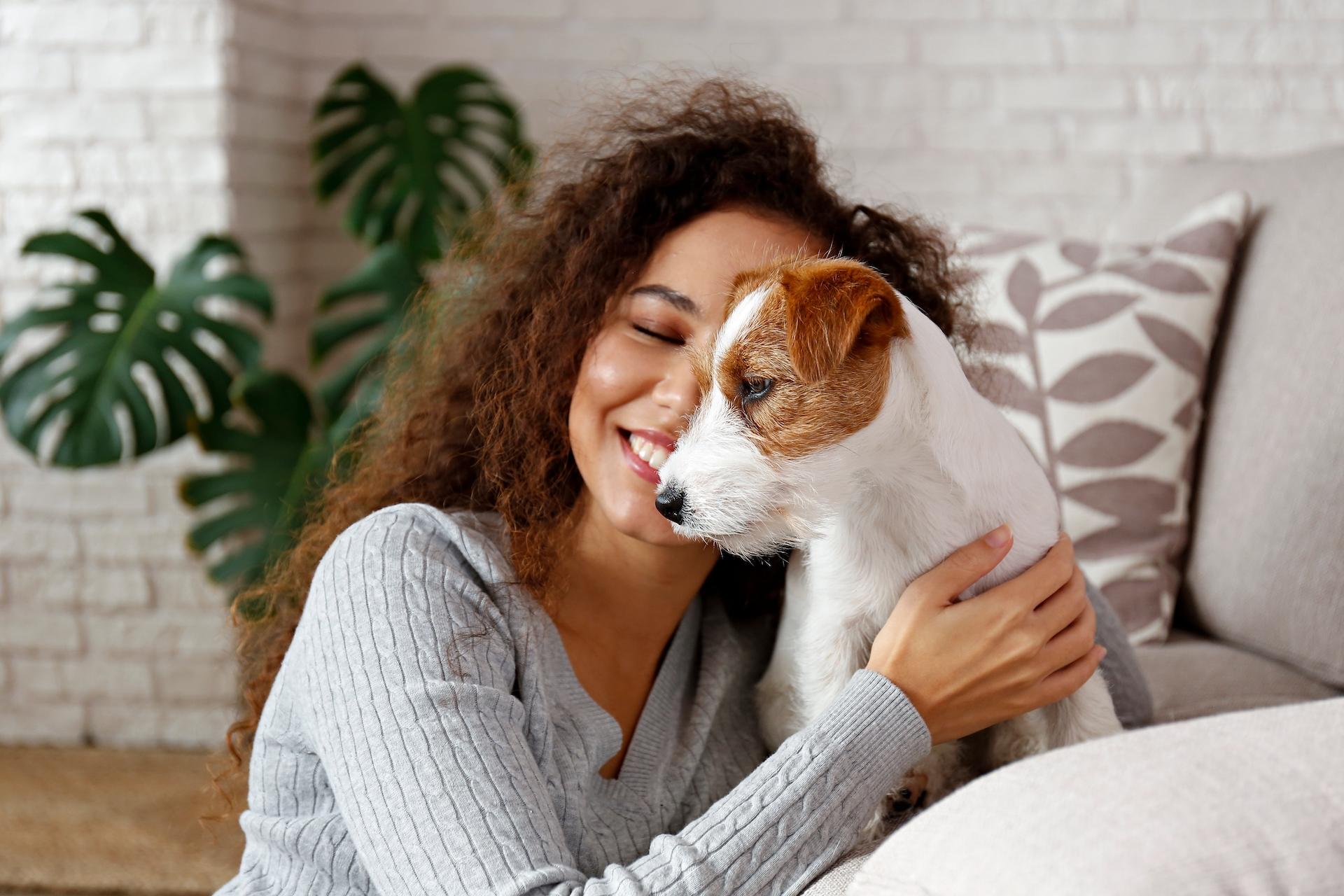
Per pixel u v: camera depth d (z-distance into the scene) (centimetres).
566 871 81
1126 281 168
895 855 71
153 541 243
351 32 260
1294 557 144
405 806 83
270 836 99
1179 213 186
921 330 98
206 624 245
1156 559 160
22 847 207
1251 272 165
